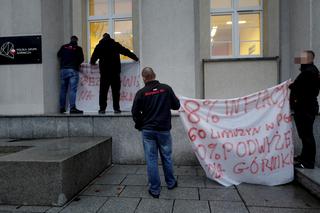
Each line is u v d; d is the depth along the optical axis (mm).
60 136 6359
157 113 4344
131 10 8258
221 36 7969
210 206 3938
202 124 4934
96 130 6250
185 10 7586
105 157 5777
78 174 4473
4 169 4039
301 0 6391
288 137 4895
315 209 3807
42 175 3973
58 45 7801
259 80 7453
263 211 3758
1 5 7098
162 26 7652
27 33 7016
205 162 4887
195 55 7539
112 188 4676
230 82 7543
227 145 4867
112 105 7668
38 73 7012
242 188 4660
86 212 3779
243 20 7930
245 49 7938
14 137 6520
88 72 7730
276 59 7387
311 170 4723
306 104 4746
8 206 3973
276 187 4711
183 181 5004
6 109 7133
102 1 8359
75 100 7348
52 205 3969
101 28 8383
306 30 6125
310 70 4660
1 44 7105
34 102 7039
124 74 7652
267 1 7668
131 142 6148
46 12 7172
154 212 3768
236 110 4992
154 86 4410
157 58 7660
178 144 6043
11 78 7105
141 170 5703
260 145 4852
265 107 4984
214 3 7996
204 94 7625
